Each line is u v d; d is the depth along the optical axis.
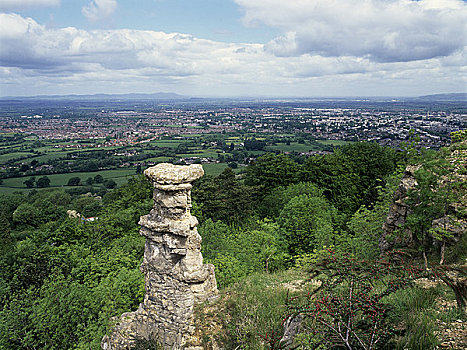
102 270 20.25
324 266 7.55
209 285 12.84
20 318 17.47
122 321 13.38
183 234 11.82
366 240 20.14
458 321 7.78
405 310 8.70
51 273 21.30
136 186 40.78
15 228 59.44
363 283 7.07
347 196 38.59
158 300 12.50
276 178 43.53
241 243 23.56
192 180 12.37
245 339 10.21
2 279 21.53
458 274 9.63
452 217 12.37
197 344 11.18
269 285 13.68
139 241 25.30
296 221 27.52
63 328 16.34
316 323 8.17
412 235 14.33
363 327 6.55
